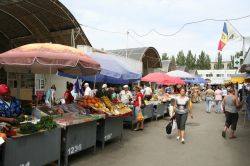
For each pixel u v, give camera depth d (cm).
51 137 666
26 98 1708
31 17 1571
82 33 1633
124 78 1111
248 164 793
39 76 1662
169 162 799
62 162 762
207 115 2072
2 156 542
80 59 727
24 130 582
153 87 2827
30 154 598
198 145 1031
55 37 1742
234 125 1179
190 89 3612
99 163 771
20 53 702
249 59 1302
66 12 1456
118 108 1051
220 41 1919
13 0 1342
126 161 798
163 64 4075
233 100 1174
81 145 793
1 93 666
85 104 932
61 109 826
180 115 1062
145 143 1045
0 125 559
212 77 6944
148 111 1617
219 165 781
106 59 1091
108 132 956
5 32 1792
